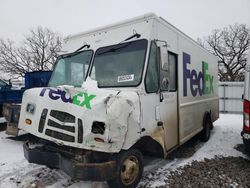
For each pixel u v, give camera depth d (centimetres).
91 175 326
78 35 507
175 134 504
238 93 1553
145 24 419
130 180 376
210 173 462
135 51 410
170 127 479
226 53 3550
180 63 539
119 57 422
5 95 853
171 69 499
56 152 363
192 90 620
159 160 548
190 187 401
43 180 434
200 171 474
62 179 436
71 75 485
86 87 400
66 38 529
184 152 616
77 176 323
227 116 1418
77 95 346
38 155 374
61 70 508
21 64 3203
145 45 403
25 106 395
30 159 383
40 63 3238
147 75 393
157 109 423
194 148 657
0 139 737
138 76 388
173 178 439
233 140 756
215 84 883
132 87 388
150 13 420
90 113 321
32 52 3222
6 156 574
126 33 434
